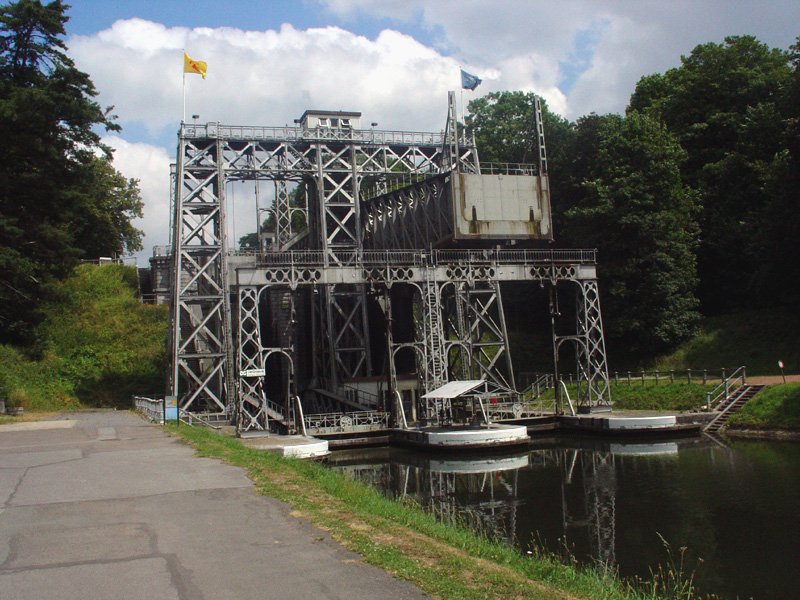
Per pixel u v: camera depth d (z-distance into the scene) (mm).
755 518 24078
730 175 63531
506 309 77562
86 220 70375
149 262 78125
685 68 70062
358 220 59031
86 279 71438
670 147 61250
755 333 56781
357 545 11633
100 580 9836
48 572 10234
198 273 52469
